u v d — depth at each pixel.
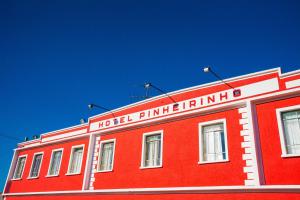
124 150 19.89
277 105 14.83
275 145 14.18
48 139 25.97
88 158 21.45
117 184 19.11
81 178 21.31
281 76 15.04
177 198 16.09
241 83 16.19
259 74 15.77
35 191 24.16
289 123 14.40
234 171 14.80
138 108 20.25
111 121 21.59
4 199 26.52
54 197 22.45
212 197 14.95
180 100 18.22
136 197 17.75
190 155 16.61
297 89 14.27
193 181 15.92
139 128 19.72
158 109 19.08
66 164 23.17
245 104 15.68
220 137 16.16
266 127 14.74
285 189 13.02
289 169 13.45
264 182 13.84
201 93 17.47
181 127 17.66
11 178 27.33
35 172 25.64
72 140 23.83
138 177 18.25
